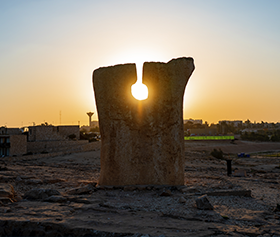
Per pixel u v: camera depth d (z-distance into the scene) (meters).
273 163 30.95
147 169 9.05
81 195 7.76
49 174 12.59
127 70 9.02
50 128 40.84
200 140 79.75
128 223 5.65
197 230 5.37
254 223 5.94
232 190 8.45
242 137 100.50
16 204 6.63
